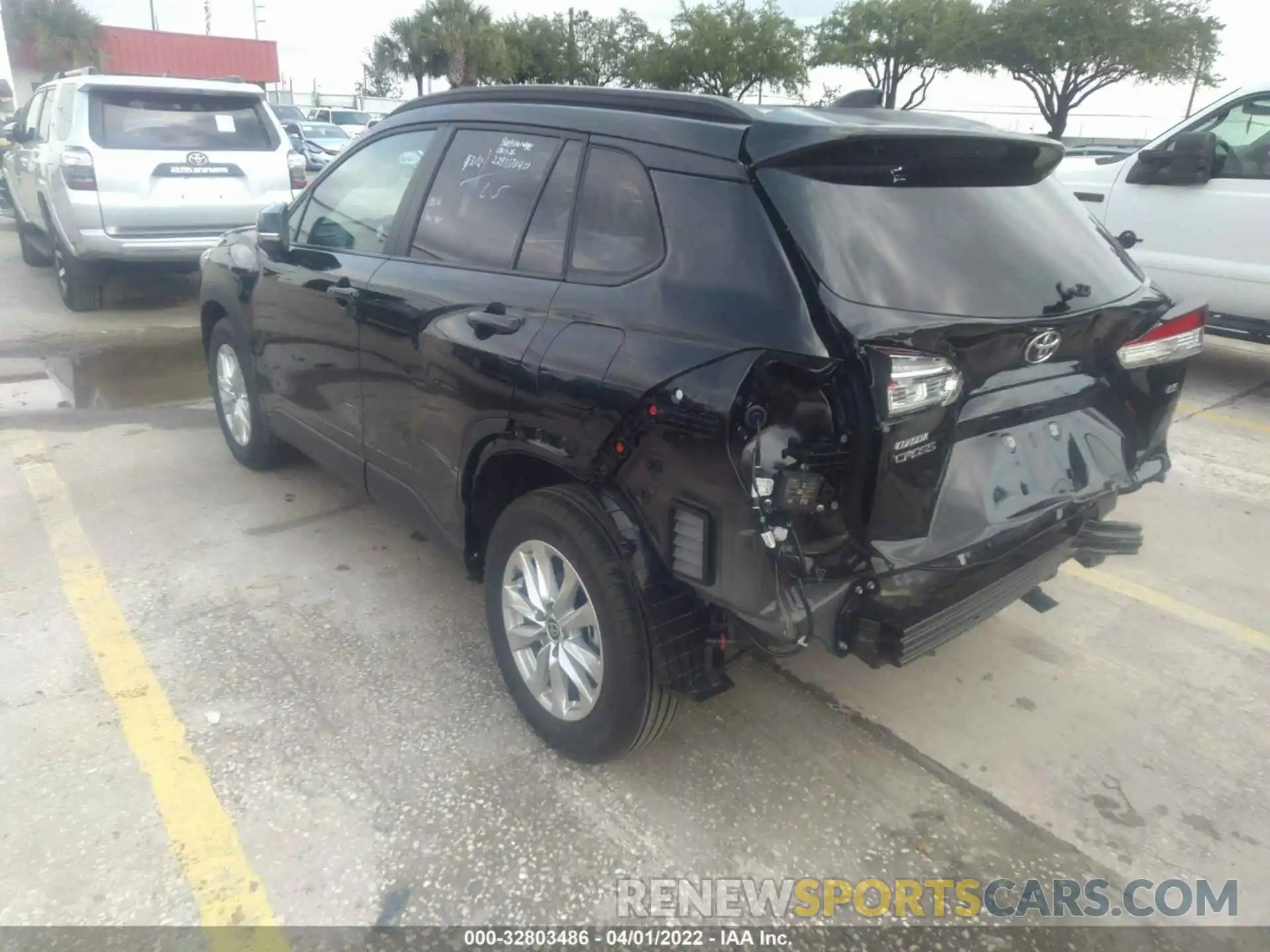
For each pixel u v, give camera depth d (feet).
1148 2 91.86
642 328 8.16
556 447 8.90
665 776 9.49
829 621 7.55
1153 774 9.77
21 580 12.78
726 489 7.33
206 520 14.87
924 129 8.46
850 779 9.56
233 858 8.27
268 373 14.73
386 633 11.83
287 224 14.14
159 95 26.76
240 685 10.66
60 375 22.53
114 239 25.88
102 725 9.87
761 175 7.80
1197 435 20.06
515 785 9.27
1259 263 21.06
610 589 8.45
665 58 127.03
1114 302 9.06
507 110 10.57
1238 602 13.25
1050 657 11.82
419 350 10.66
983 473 8.23
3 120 54.34
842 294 7.26
